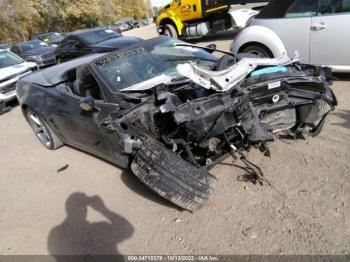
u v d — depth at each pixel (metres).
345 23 4.68
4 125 6.39
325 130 3.73
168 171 2.48
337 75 5.51
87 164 4.04
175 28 13.12
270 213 2.60
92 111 3.16
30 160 4.48
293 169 3.11
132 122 2.63
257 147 3.16
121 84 3.29
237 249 2.32
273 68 3.00
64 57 10.17
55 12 37.22
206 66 3.70
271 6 5.48
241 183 3.04
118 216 2.93
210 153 2.89
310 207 2.59
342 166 3.03
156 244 2.52
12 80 7.52
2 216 3.28
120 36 9.86
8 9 30.64
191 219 2.71
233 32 14.77
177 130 2.71
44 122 4.35
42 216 3.16
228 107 2.52
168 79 3.11
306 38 5.11
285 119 3.32
